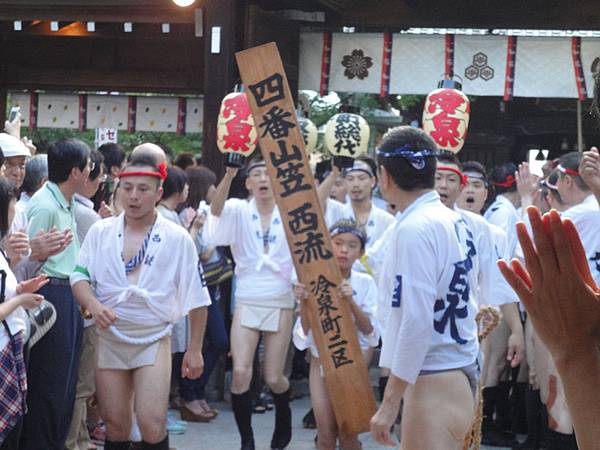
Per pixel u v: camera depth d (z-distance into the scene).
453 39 10.21
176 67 11.85
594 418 1.69
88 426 7.20
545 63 10.08
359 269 7.22
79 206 6.04
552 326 1.71
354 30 11.05
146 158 5.41
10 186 4.80
